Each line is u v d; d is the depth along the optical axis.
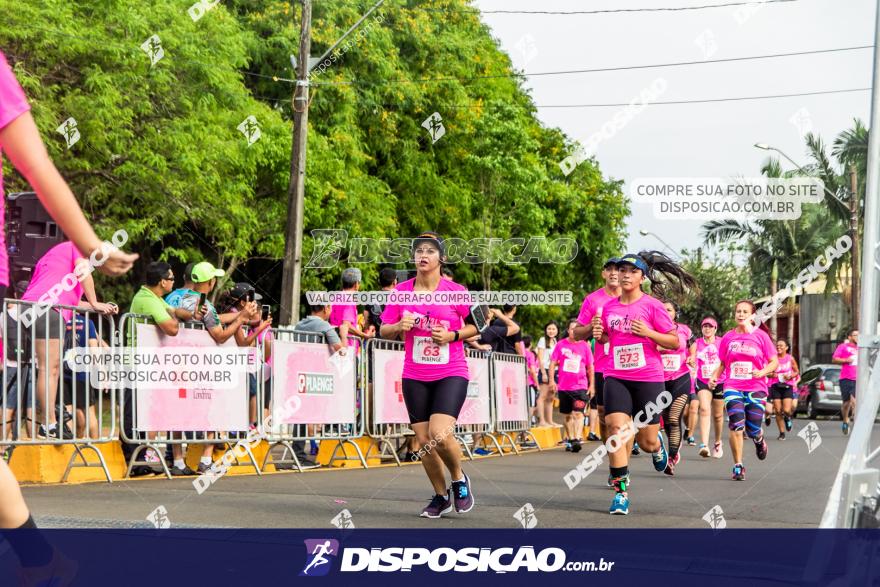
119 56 19.86
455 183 32.75
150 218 21.84
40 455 9.22
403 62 31.22
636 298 8.21
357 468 12.25
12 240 12.06
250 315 11.09
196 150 21.42
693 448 17.20
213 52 22.42
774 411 21.02
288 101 26.33
